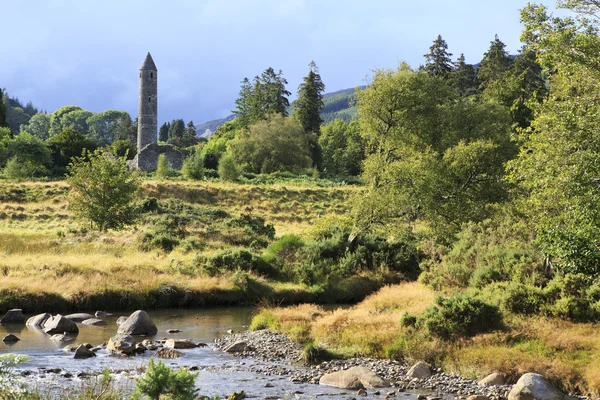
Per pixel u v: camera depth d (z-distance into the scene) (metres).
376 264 34.03
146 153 85.81
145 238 36.53
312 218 59.56
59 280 24.70
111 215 39.03
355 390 13.12
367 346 16.72
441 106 41.97
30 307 22.52
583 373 13.16
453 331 16.45
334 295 30.12
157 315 23.55
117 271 27.55
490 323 16.67
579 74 16.64
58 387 11.78
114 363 14.66
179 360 15.70
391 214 33.56
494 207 31.53
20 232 38.97
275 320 21.09
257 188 66.69
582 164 15.05
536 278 20.00
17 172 66.25
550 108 16.89
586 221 14.92
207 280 27.91
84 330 19.31
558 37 17.00
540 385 12.41
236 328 21.12
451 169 33.00
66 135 101.62
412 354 15.70
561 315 17.50
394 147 38.75
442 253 31.25
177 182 64.75
